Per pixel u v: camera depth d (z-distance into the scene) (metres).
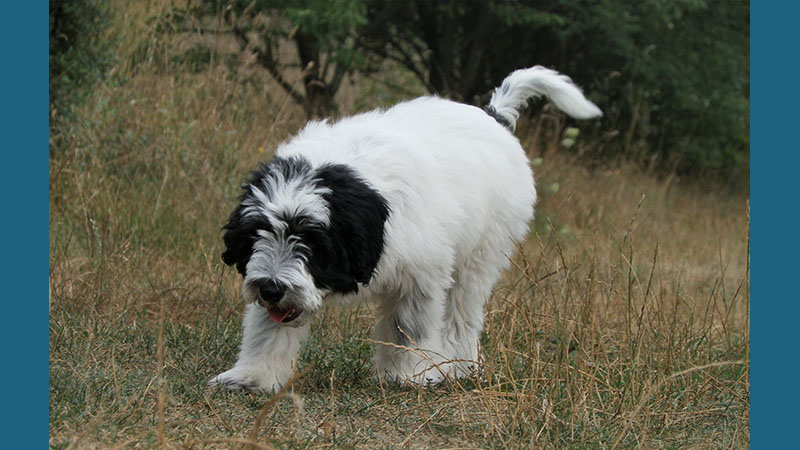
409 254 5.95
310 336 7.23
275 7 13.46
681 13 16.00
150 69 11.02
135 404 5.30
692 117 17.53
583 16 15.34
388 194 5.85
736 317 9.42
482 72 16.58
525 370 6.40
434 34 16.05
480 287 6.91
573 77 16.84
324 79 14.22
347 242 5.51
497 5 15.01
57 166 9.55
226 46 12.91
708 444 5.61
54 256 8.05
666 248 12.67
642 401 5.49
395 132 6.21
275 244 5.41
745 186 18.61
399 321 6.25
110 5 10.91
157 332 6.90
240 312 7.67
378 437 5.28
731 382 6.55
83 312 7.27
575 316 7.08
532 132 15.74
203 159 10.18
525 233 7.30
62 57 10.05
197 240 9.24
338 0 13.12
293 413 5.35
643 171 17.06
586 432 5.47
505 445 5.20
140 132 10.30
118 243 8.63
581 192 14.09
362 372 6.55
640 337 6.74
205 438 4.87
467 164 6.50
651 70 16.20
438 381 6.32
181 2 12.16
